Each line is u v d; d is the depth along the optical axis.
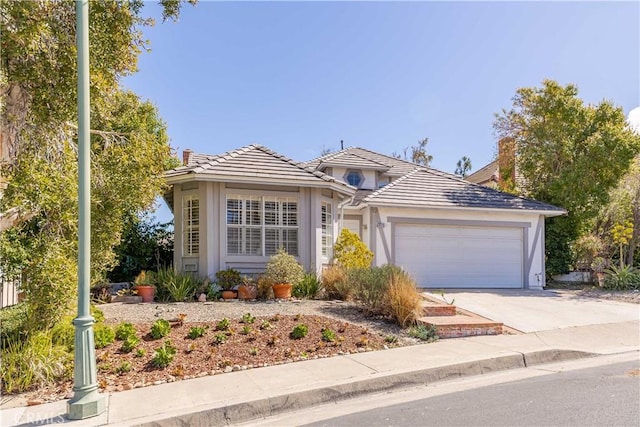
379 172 20.45
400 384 5.88
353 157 20.67
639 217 17.22
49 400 5.10
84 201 4.81
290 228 12.84
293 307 9.75
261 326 7.95
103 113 7.58
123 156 8.05
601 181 16.98
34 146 6.48
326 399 5.35
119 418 4.52
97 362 6.12
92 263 7.98
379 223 15.09
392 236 15.17
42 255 6.07
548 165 17.92
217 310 9.24
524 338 8.27
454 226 15.72
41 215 6.46
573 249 18.00
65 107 6.35
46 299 6.04
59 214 6.24
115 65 7.22
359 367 6.25
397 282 9.16
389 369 6.13
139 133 9.10
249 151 13.49
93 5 6.70
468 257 15.77
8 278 8.61
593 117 17.25
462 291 14.51
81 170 4.82
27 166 5.92
